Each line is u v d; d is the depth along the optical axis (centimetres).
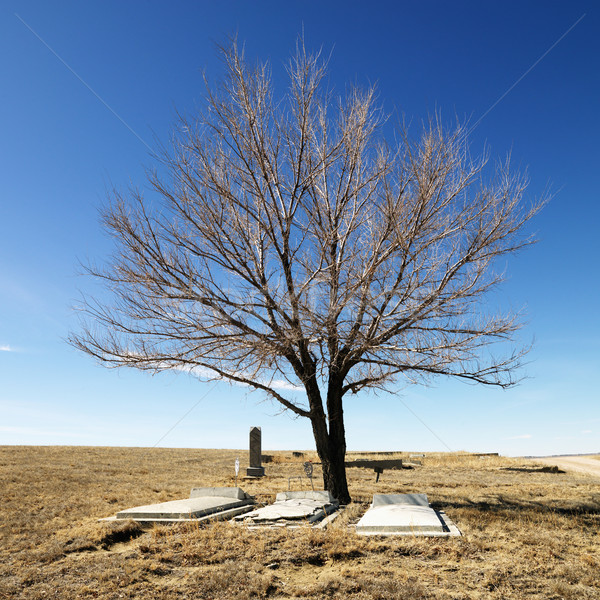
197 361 1366
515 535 955
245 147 1391
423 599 673
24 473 1759
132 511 1103
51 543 933
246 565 802
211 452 3225
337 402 1445
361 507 1294
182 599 705
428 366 1380
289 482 1816
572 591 698
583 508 1277
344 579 746
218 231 1341
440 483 1939
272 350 1300
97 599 704
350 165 1428
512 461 2925
